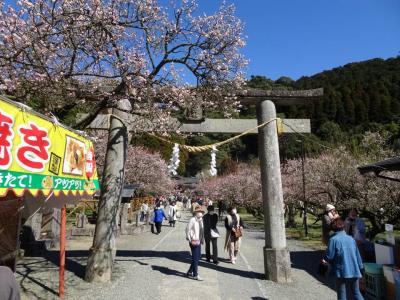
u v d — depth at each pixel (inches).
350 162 569.6
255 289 280.5
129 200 854.5
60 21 242.5
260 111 333.4
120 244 542.6
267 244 314.8
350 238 203.9
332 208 335.0
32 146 162.4
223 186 1413.6
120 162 317.7
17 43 228.5
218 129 335.6
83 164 233.5
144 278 316.5
